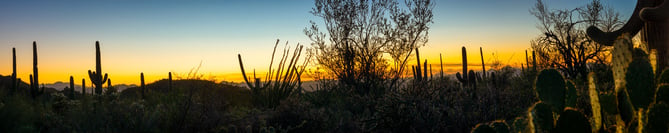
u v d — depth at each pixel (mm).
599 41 5695
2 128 3760
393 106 4680
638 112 1537
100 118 4309
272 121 4852
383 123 4684
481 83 7961
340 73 9273
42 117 4641
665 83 1634
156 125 4367
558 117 1683
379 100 5133
